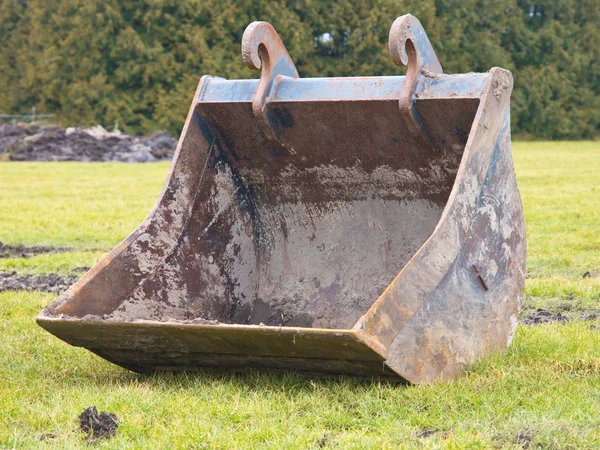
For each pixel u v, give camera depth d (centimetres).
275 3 5159
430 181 613
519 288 573
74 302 545
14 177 2655
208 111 635
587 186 2039
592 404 475
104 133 3859
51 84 5312
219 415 470
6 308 804
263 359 517
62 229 1415
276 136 629
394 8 5159
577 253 1100
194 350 525
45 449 424
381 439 430
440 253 509
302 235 662
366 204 643
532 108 5609
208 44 5300
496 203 554
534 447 418
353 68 5250
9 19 5828
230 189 659
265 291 655
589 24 5712
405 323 486
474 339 538
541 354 576
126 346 536
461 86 557
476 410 469
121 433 446
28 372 582
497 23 5594
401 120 585
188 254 619
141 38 5234
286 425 455
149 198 1948
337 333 458
